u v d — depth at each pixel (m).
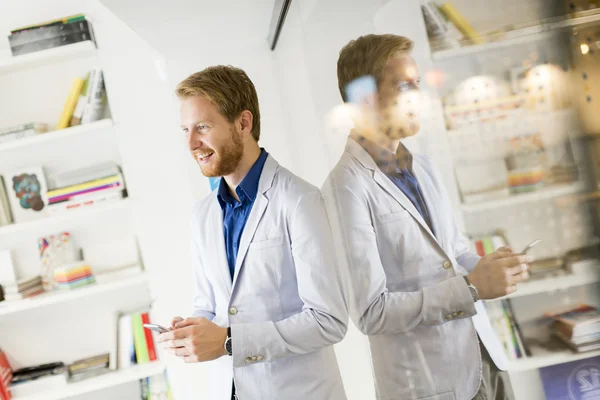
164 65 2.58
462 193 0.38
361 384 1.23
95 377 2.56
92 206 2.58
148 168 2.62
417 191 0.46
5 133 2.53
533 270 0.33
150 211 2.63
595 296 0.30
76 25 2.54
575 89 0.29
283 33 2.01
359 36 0.56
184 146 2.62
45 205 2.64
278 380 1.34
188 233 2.64
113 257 2.75
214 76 1.44
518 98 0.32
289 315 1.40
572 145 0.30
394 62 0.46
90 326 2.76
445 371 0.49
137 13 1.73
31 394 2.51
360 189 0.64
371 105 0.55
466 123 0.36
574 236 0.30
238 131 1.45
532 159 0.31
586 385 0.32
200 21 1.96
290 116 2.30
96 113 2.62
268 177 1.44
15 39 2.53
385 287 0.60
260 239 1.39
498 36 0.32
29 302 2.46
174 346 1.33
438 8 0.36
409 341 0.56
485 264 0.37
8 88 2.71
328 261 1.30
